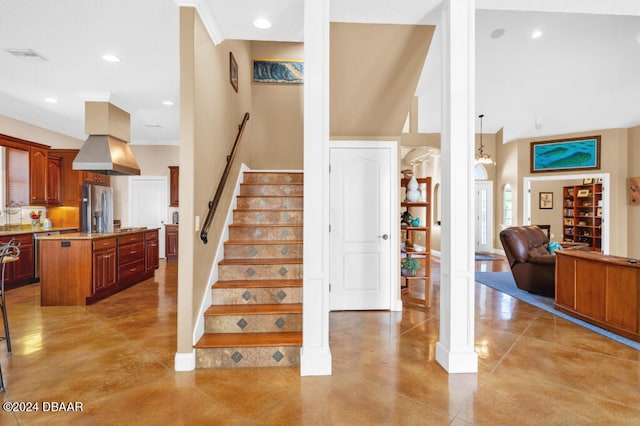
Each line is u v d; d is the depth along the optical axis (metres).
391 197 3.91
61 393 2.08
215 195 2.87
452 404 1.98
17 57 3.27
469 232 2.40
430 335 3.11
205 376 2.31
